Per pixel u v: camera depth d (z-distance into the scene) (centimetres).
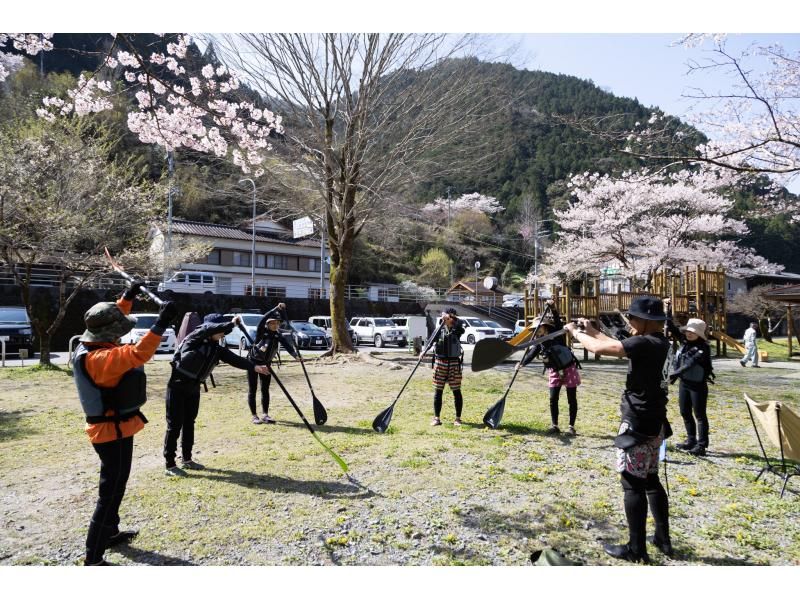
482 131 1404
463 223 5478
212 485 418
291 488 412
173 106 916
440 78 1353
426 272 5088
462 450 523
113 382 289
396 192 1452
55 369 1150
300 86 1250
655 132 601
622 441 306
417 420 664
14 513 365
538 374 1146
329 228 1419
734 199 2344
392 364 1229
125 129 1758
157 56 913
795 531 349
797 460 421
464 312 3469
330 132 1332
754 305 3053
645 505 305
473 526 348
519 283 5197
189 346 448
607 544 325
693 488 428
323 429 614
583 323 328
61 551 310
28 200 1088
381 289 4341
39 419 668
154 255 1561
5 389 902
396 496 398
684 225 2334
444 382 630
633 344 301
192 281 3017
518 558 307
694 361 527
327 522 351
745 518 368
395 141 1393
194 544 319
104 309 291
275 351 651
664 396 308
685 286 1912
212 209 3681
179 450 519
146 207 1363
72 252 1182
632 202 2302
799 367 1573
